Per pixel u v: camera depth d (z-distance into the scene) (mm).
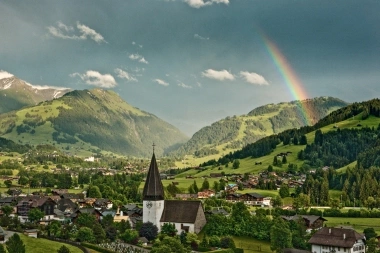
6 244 151500
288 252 179000
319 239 190750
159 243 181500
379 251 186000
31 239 186125
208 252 179500
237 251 186000
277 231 189250
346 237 186875
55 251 173750
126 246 196625
